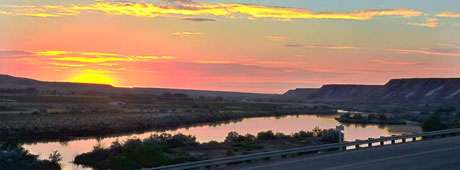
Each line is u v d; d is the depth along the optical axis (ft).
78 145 197.06
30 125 255.29
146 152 114.83
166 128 296.51
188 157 124.57
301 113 497.46
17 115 310.65
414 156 106.42
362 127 296.10
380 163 96.37
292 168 89.51
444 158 103.65
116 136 241.76
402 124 324.60
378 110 549.95
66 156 151.84
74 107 426.10
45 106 427.33
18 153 126.62
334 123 339.16
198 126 315.58
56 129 251.19
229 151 149.28
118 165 110.11
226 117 403.75
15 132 233.96
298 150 107.04
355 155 107.65
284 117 433.89
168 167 83.41
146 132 267.18
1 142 182.09
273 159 101.50
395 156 106.01
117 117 327.47
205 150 154.10
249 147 162.20
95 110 395.34
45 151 170.81
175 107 495.00
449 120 244.01
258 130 274.57
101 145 169.27
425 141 137.39
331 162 97.09
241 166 91.86
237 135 193.47
